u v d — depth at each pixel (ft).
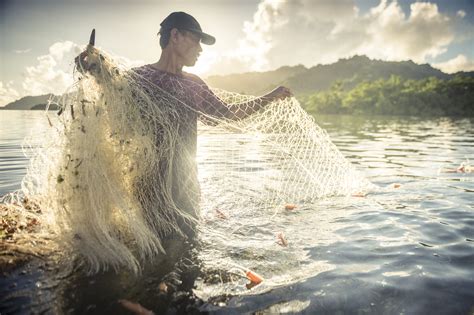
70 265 7.53
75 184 8.14
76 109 8.51
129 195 9.32
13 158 24.98
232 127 12.80
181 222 10.29
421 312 6.02
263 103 12.70
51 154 8.52
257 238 9.56
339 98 346.13
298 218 11.37
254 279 7.06
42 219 8.85
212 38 11.21
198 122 12.44
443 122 115.44
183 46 10.97
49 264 7.52
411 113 284.20
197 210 11.12
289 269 7.64
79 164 8.09
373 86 349.61
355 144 39.68
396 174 19.65
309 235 9.80
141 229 8.67
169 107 10.52
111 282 6.93
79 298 6.32
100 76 8.86
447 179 18.06
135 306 6.04
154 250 8.45
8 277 6.94
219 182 16.15
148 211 9.77
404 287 6.81
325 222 10.99
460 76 356.38
